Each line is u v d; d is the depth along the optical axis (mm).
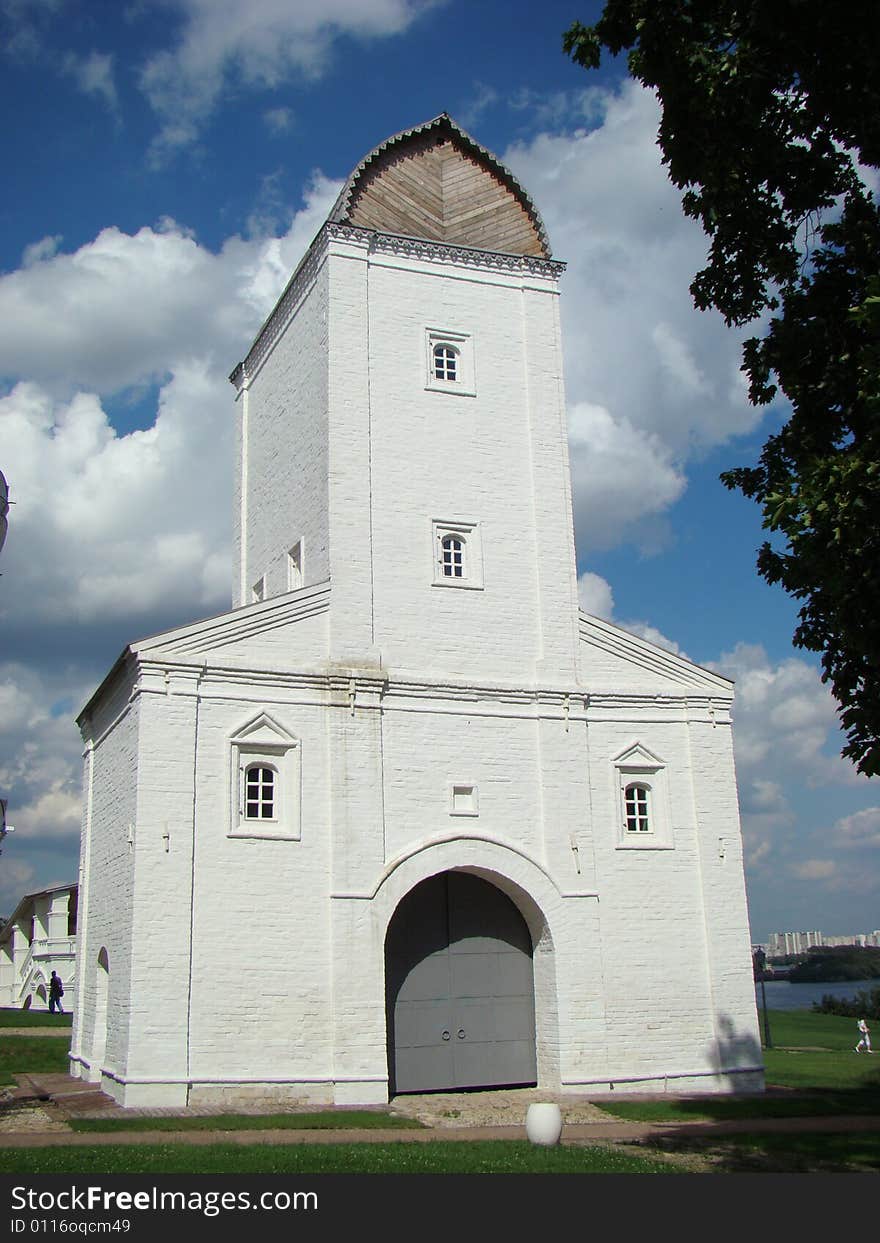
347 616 26125
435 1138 19094
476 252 29953
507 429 29078
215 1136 18953
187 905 22984
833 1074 30703
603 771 27453
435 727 26109
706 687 28922
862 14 14617
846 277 16516
